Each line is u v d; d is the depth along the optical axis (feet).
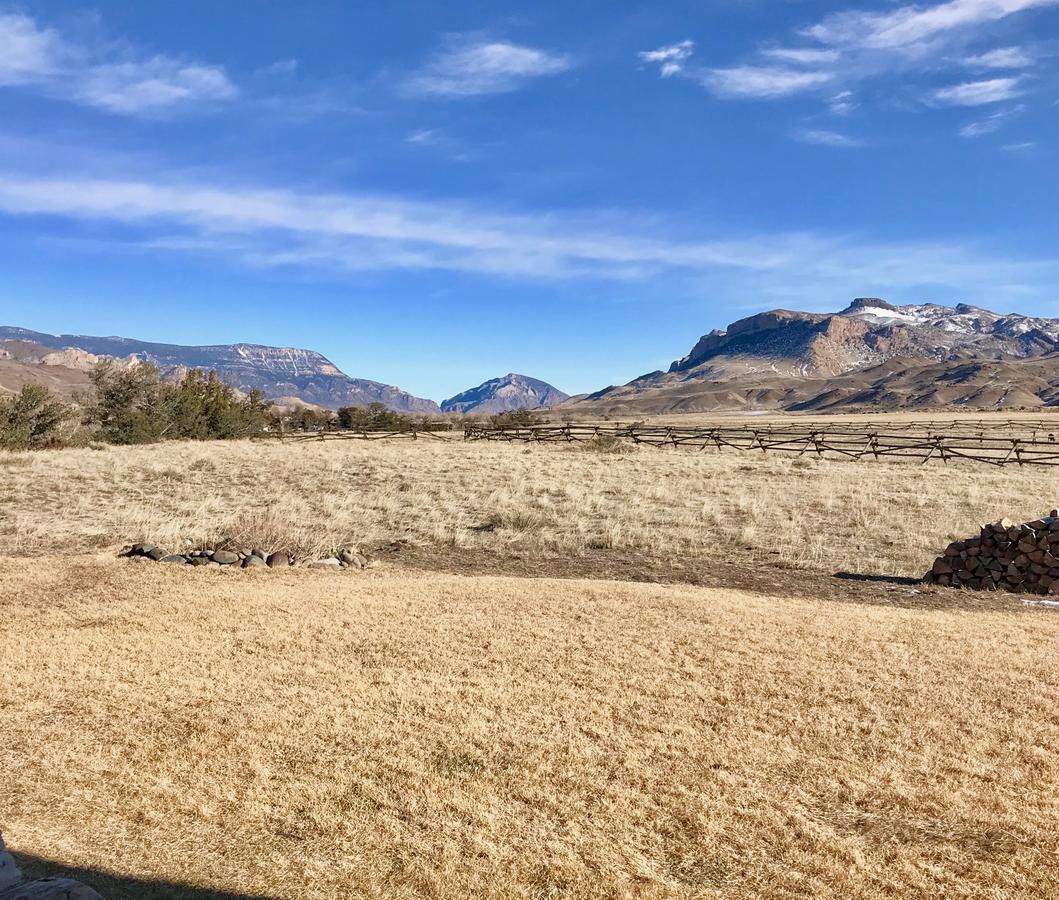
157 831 13.71
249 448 112.78
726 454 111.75
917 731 18.21
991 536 36.86
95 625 26.32
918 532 50.01
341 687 20.53
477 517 56.44
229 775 15.66
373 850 13.29
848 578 38.99
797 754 16.98
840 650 24.29
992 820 14.42
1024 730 18.24
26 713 18.39
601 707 19.44
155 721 18.10
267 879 12.44
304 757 16.52
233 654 23.22
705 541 48.21
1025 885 12.52
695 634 25.88
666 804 14.92
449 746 17.13
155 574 35.24
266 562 38.99
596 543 47.65
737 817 14.52
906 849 13.50
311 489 69.92
